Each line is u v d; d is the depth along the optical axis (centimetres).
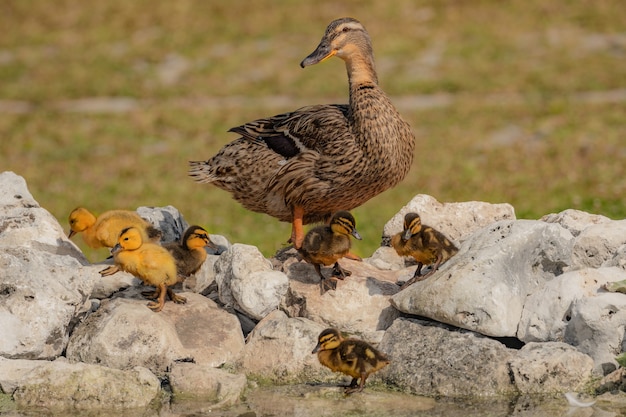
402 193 2827
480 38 4984
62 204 2820
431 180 2977
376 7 5619
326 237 1312
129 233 1298
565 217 1516
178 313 1338
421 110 3972
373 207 2655
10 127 3928
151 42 5253
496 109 3903
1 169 3319
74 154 3534
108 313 1312
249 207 1543
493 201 2612
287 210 1495
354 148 1405
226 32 5366
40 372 1193
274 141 1470
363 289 1348
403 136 1432
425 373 1211
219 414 1145
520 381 1180
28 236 1449
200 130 3834
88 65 4894
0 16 5819
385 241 1566
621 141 3369
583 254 1388
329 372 1258
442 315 1247
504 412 1127
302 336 1279
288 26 5425
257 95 4356
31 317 1258
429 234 1315
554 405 1143
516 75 4394
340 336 1199
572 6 5391
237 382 1205
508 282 1264
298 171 1429
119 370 1207
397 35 5103
